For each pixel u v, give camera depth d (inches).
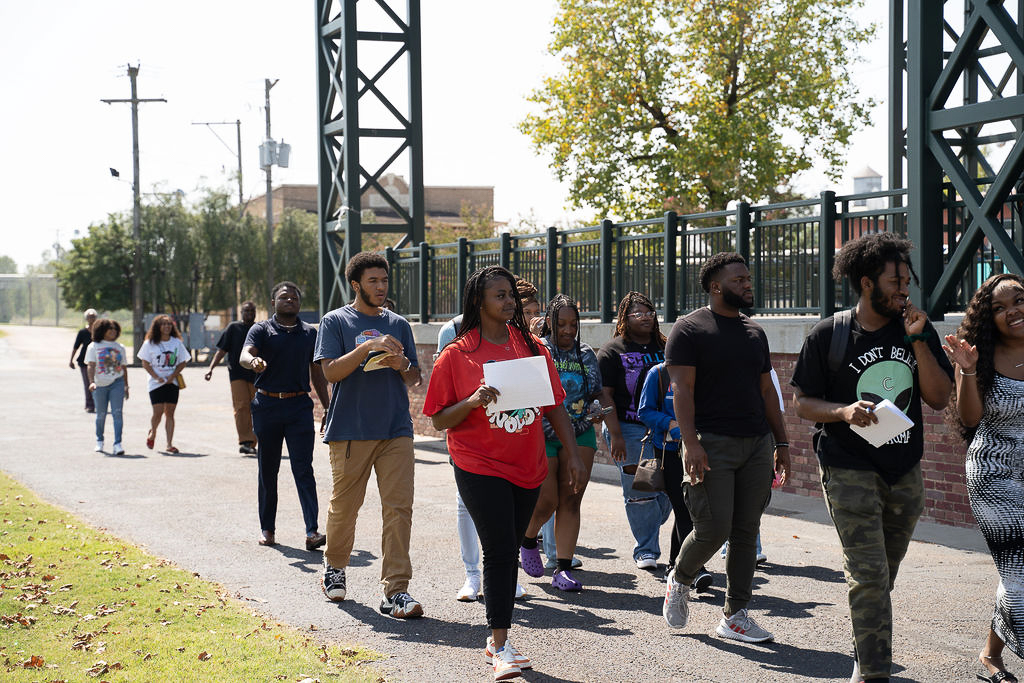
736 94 1064.8
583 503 390.6
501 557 192.4
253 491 420.5
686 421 200.7
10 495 394.0
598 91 1043.9
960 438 185.5
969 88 432.5
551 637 216.7
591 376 262.8
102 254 1893.5
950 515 337.1
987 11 330.6
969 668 194.4
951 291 347.9
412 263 676.7
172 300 1913.1
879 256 168.7
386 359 237.8
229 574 275.4
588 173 1065.5
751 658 200.8
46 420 754.2
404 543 237.3
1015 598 172.2
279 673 185.0
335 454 243.9
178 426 716.7
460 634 218.7
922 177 352.5
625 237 492.1
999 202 329.1
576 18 1045.8
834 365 172.6
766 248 416.8
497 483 194.2
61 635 207.9
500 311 198.2
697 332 201.9
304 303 2087.8
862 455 171.2
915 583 261.6
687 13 1035.9
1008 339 175.9
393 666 194.9
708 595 253.8
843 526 170.9
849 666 195.2
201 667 187.6
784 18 1053.2
